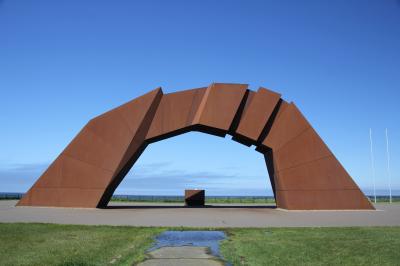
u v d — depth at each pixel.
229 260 9.00
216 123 25.75
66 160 25.36
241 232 14.00
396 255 9.41
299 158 25.59
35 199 25.30
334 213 22.78
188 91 26.38
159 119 26.05
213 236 13.05
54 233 12.76
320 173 25.38
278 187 26.61
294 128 25.95
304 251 9.96
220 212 23.20
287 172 25.47
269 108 26.08
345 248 10.36
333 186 25.23
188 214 21.52
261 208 28.03
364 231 13.91
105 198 26.03
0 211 21.91
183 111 26.14
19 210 22.70
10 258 8.65
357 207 25.06
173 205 34.47
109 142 25.25
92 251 9.66
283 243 11.27
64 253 9.29
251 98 26.41
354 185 25.28
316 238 12.22
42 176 25.44
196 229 14.77
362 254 9.55
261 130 25.95
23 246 10.20
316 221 18.00
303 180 25.30
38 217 18.44
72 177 25.17
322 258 9.08
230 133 27.48
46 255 9.00
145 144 26.91
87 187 24.98
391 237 12.35
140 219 18.42
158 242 11.70
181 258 9.24
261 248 10.46
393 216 20.72
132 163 27.23
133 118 25.44
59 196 25.09
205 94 26.33
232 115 25.75
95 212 22.02
